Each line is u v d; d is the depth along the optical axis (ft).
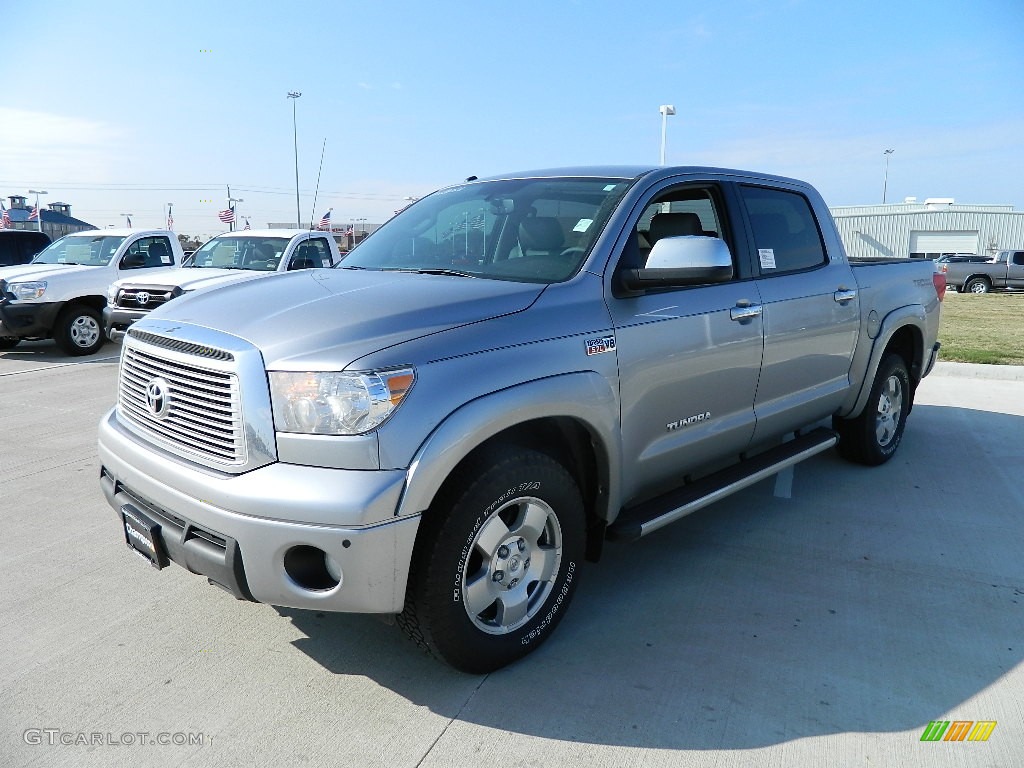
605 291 10.50
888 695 9.14
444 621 8.77
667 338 11.09
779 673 9.58
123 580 12.05
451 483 8.68
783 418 14.05
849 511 15.19
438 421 8.30
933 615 11.09
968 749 8.21
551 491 9.59
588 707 8.87
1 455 18.84
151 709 8.82
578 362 9.77
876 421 17.47
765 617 11.00
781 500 15.79
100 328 37.78
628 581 12.13
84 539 13.65
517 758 8.02
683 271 10.31
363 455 7.97
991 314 61.62
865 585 12.01
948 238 175.22
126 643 10.21
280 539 8.02
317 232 39.17
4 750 8.09
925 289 18.44
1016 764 7.98
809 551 13.29
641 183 11.72
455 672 9.57
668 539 13.80
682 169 12.57
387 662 9.80
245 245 37.91
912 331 18.28
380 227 14.08
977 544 13.61
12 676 9.44
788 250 14.37
